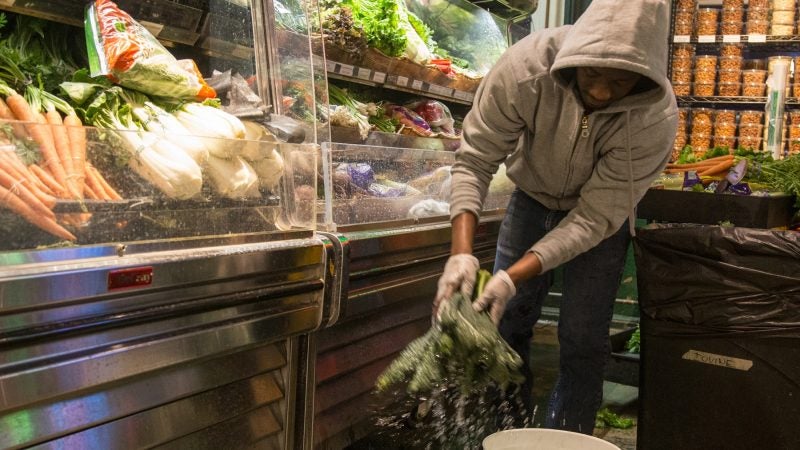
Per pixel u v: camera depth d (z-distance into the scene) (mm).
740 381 2453
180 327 1635
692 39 5340
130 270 1502
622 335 3691
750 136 5223
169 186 1642
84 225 1505
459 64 4184
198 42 2266
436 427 2771
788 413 2398
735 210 2967
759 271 2375
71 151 1490
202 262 1653
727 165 3520
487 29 4477
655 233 2541
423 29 3902
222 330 1732
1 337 1312
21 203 1403
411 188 2924
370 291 2426
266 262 1832
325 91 2430
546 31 2238
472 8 4430
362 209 2600
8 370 1333
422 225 2830
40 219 1434
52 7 1934
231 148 1792
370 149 2771
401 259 2633
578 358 2502
